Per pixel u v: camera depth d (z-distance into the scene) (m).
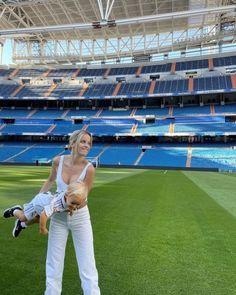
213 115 51.28
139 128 52.84
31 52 65.25
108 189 16.44
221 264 5.42
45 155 50.94
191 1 45.78
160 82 60.25
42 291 4.22
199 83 56.91
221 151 46.88
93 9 48.28
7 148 53.47
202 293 4.29
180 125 51.59
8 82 64.62
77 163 3.43
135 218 9.16
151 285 4.52
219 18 51.19
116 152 50.16
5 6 45.66
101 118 56.12
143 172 34.22
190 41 56.16
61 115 59.19
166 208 10.89
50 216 3.25
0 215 9.27
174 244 6.57
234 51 60.44
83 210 3.37
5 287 4.33
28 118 57.81
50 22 54.16
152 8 48.88
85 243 3.37
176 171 38.22
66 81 64.50
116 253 5.92
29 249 6.02
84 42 63.03
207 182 22.08
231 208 11.09
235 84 53.84
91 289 3.28
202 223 8.61
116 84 62.34
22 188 16.16
